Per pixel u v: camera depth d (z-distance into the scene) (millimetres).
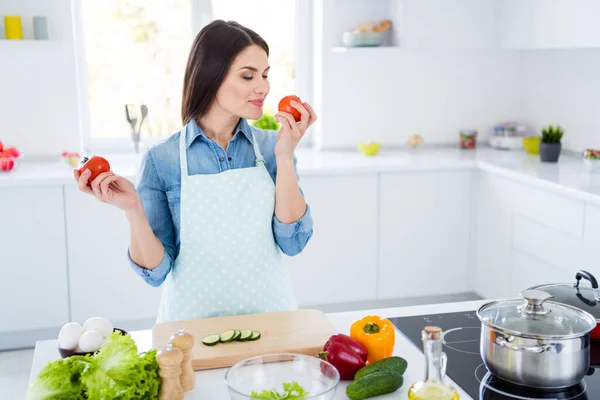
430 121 4418
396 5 4020
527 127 4438
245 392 1260
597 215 2953
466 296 4051
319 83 4262
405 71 4316
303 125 1791
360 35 3971
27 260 3428
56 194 3398
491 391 1365
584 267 3074
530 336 1298
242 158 1909
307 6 4293
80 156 3709
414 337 1647
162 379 1257
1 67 3787
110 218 3469
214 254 1827
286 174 1809
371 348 1461
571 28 3373
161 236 1868
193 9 4117
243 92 1769
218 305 1844
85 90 4098
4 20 3645
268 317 1670
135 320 3652
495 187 3721
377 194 3777
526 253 3504
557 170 3543
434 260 3934
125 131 4211
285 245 1907
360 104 4297
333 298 3828
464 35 4012
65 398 1196
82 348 1461
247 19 4230
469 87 4426
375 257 3842
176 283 1858
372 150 4062
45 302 3482
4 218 3365
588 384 1379
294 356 1321
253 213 1833
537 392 1350
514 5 3852
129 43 4102
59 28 3812
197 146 1865
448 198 3883
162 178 1856
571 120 4008
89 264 3494
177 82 4199
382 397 1337
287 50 4344
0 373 3318
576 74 3936
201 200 1812
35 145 3898
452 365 1496
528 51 4379
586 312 1371
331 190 3711
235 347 1498
